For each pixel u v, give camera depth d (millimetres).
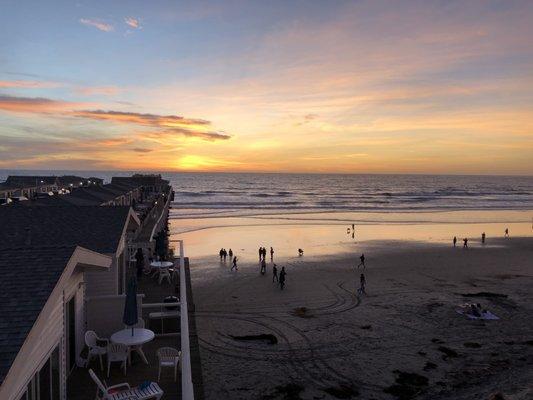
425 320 25688
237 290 31875
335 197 137250
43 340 6797
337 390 17844
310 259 42844
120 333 10023
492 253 46750
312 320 25578
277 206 102625
